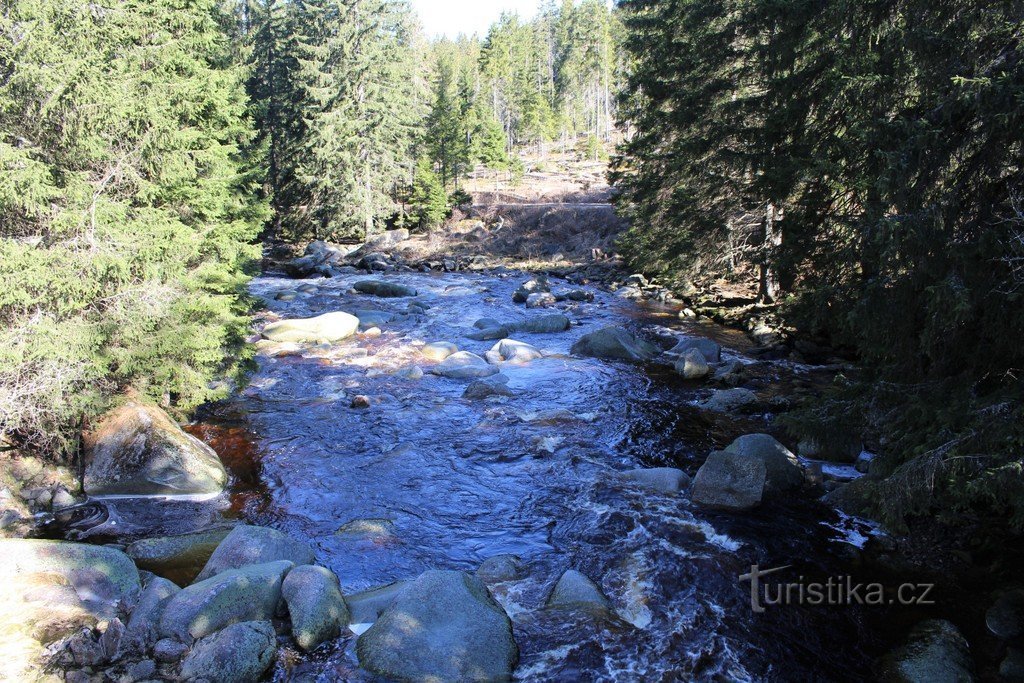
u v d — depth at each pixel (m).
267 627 7.46
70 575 8.27
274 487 11.81
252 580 7.90
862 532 10.02
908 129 9.14
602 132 93.06
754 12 19.95
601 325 25.34
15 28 9.95
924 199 9.02
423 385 17.62
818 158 15.53
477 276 40.25
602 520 10.47
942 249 8.49
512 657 7.29
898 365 9.60
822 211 16.86
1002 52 8.92
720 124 22.70
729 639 7.72
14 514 10.09
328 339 22.52
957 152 9.12
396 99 53.22
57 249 10.04
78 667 7.00
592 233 47.75
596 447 13.51
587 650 7.51
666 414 15.38
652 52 27.97
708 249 26.28
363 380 17.98
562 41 105.62
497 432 14.34
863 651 7.52
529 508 11.09
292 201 55.12
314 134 49.44
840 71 14.04
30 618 7.63
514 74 90.56
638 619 8.14
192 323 13.19
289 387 17.33
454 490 11.76
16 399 10.41
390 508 11.11
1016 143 8.54
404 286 33.09
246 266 19.44
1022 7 8.84
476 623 7.46
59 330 10.19
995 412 7.70
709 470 11.12
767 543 9.71
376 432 14.37
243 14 59.25
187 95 13.45
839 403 10.48
